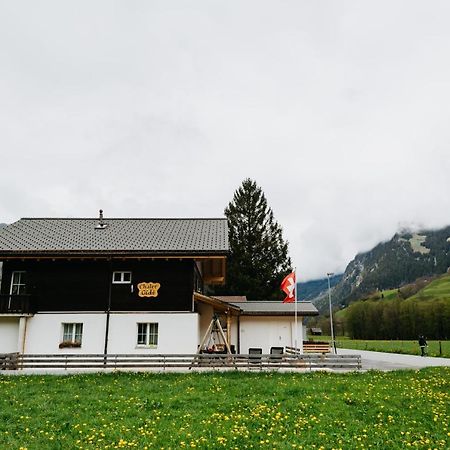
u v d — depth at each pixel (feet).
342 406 42.91
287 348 94.27
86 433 34.65
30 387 54.70
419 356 127.54
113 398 47.06
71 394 49.67
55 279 82.12
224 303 86.22
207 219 108.06
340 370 72.28
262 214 178.50
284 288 95.35
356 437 33.53
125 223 104.06
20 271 82.99
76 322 79.92
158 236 91.56
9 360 71.36
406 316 283.38
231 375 64.90
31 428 36.04
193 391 50.70
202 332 92.27
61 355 71.51
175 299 81.41
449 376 64.49
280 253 173.37
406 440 32.99
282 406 42.80
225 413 40.63
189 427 35.94
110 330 79.61
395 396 47.70
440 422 37.73
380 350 155.94
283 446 31.32
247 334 101.96
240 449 30.96
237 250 170.19
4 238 88.84
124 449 30.94
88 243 85.81
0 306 78.33
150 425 36.47
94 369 72.33
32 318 79.92
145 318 80.23
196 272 90.68
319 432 34.83
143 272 82.48
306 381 58.18
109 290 81.56
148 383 56.75
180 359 74.18
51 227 98.78
